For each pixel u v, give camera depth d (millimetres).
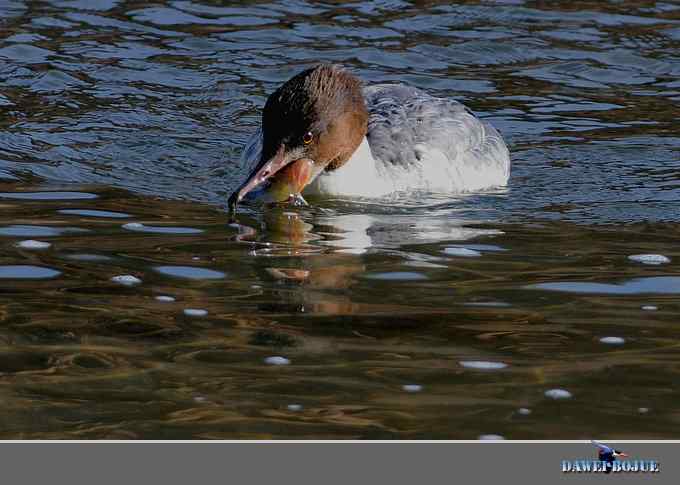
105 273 10602
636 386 8422
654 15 21125
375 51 19266
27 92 17219
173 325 9383
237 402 8047
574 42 19938
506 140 16484
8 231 11789
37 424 7684
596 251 11750
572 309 9984
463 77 18578
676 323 9680
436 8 21172
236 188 14000
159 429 7648
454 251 11672
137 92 17500
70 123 16156
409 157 14273
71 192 13461
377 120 14664
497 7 21234
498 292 10398
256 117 16922
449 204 13672
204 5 21047
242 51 19125
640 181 14781
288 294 10195
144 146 15531
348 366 8680
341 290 10344
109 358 8719
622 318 9781
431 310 9883
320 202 13586
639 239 12211
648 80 18812
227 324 9438
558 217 13141
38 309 9648
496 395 8234
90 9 20656
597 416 7941
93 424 7688
